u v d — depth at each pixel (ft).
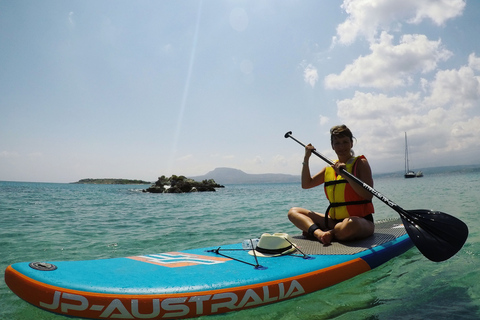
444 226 10.00
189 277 8.27
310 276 8.93
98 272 8.40
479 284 9.32
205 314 7.43
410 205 32.73
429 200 37.50
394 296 8.71
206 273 8.60
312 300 8.50
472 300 8.25
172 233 20.43
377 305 8.18
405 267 11.09
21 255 14.78
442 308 7.84
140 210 38.04
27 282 7.75
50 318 7.84
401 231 13.58
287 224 23.82
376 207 32.32
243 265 9.36
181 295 7.39
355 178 11.21
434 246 9.78
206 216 30.17
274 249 10.52
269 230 21.17
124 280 7.91
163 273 8.51
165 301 7.22
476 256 12.16
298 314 7.76
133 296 7.22
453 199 37.42
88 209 39.37
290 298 8.45
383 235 12.79
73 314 7.20
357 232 11.53
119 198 69.10
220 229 21.84
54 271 8.27
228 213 32.78
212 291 7.64
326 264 9.60
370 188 11.00
